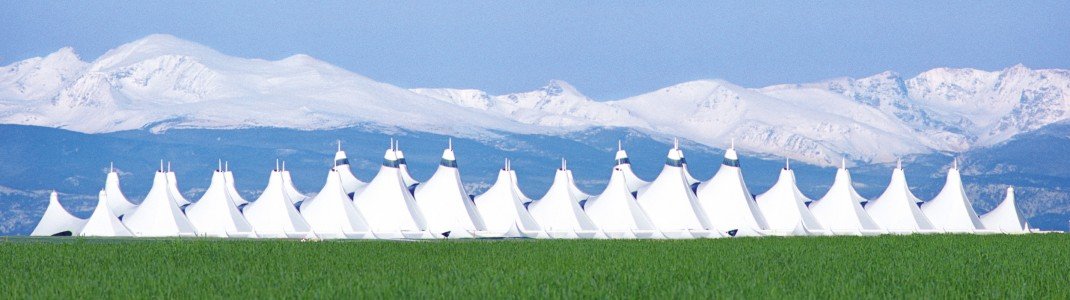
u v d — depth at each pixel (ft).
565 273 314.14
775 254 396.78
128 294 270.26
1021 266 339.98
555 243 476.54
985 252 409.08
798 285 284.20
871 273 314.76
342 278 299.58
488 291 271.69
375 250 412.77
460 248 427.33
